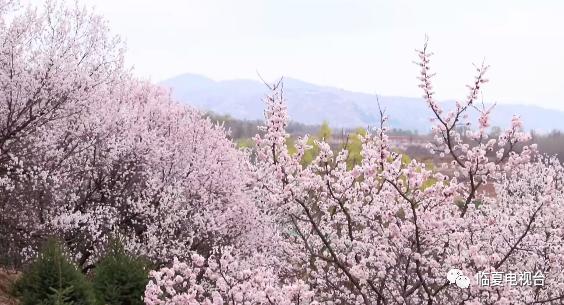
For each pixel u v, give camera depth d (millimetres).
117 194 13367
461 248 8180
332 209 10766
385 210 8367
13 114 11734
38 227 11406
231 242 13961
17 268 11508
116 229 12383
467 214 9594
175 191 13312
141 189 14000
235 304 6430
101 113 13477
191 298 6293
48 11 11898
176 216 13102
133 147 13953
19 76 11508
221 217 13594
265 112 8750
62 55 11844
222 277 6582
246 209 14031
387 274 8055
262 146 8945
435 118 8242
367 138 8773
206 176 14594
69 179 12492
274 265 11438
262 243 13930
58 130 12820
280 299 6246
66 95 11953
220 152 15734
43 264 9031
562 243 9148
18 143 11781
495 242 8594
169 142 15234
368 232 8523
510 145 7988
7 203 11633
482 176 8195
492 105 8070
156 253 12797
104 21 12703
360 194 9117
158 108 17016
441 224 7664
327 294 9391
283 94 8711
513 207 13023
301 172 8586
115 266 9789
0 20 11492
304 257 10078
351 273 7738
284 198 8539
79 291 8875
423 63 8133
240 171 14875
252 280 6527
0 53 11383
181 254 12766
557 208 9016
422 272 8477
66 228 11555
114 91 15734
